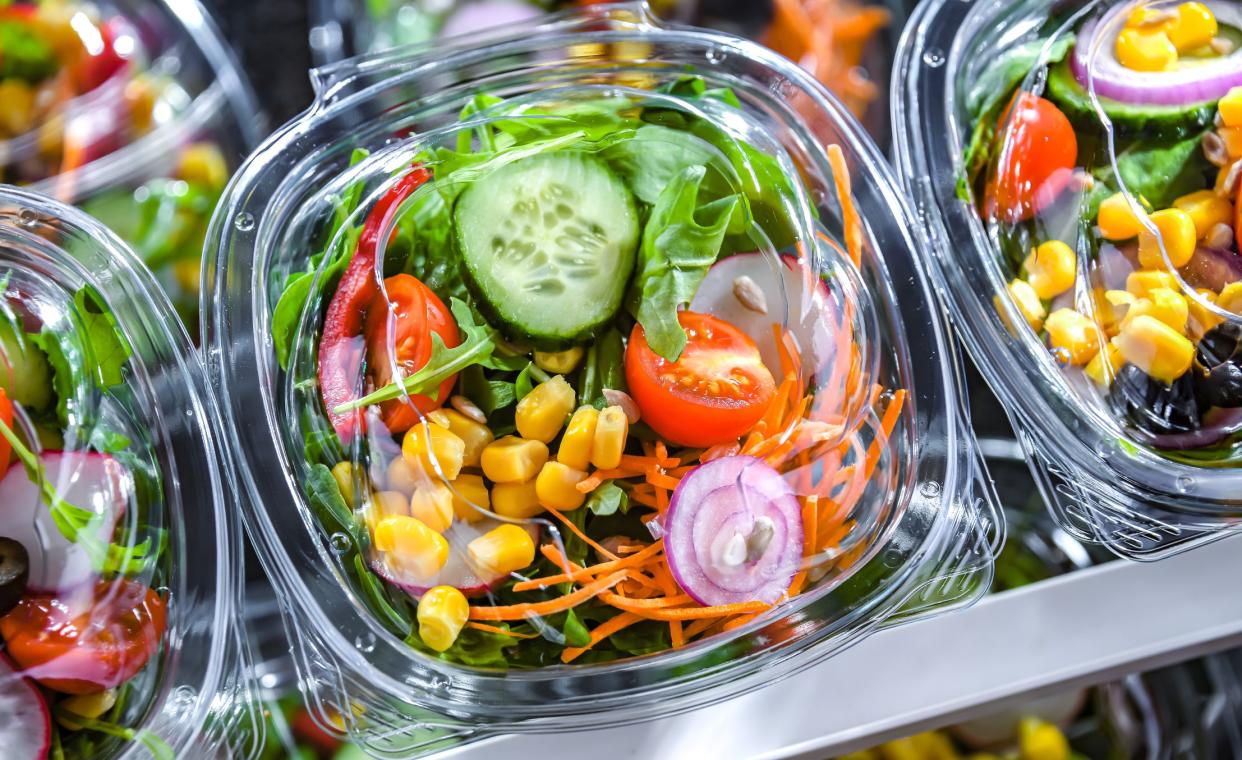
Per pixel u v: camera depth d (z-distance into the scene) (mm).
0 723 323
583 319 331
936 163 365
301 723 387
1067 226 356
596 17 360
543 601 327
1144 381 348
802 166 357
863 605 336
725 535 325
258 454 333
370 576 330
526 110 345
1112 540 346
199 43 443
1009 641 346
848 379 342
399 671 330
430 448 323
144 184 428
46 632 324
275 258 343
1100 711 427
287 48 452
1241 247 350
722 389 327
